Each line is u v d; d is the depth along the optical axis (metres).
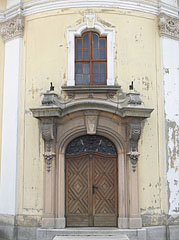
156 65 13.71
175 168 13.39
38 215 12.70
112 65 13.24
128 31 13.56
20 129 13.42
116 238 11.52
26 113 13.45
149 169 13.03
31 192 12.92
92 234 11.95
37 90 13.42
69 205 12.92
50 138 12.59
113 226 12.80
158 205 12.96
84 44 13.53
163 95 13.56
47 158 12.67
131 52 13.47
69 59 13.27
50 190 12.58
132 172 12.66
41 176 12.91
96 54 13.50
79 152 13.18
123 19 13.59
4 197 13.46
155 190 13.00
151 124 13.30
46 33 13.62
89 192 13.00
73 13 13.52
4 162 13.70
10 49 14.17
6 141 13.75
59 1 13.62
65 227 12.62
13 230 12.77
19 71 13.68
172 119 13.62
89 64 13.42
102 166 13.14
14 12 14.22
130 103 12.46
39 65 13.53
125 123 12.85
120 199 12.66
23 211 12.93
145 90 13.41
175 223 13.00
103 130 12.92
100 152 13.18
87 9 13.50
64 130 12.89
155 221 12.79
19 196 13.08
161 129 13.40
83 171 13.12
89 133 12.84
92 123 12.81
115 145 13.11
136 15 13.73
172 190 13.19
